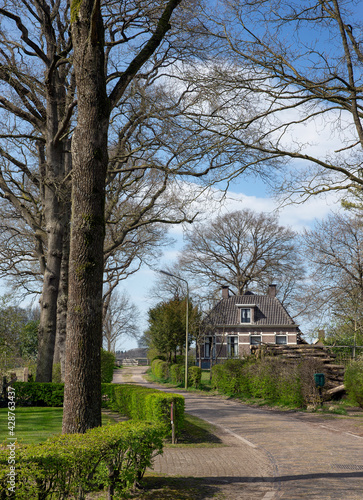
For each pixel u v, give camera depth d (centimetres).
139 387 1527
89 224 693
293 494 654
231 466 854
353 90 1191
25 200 2238
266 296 4688
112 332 6316
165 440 1145
